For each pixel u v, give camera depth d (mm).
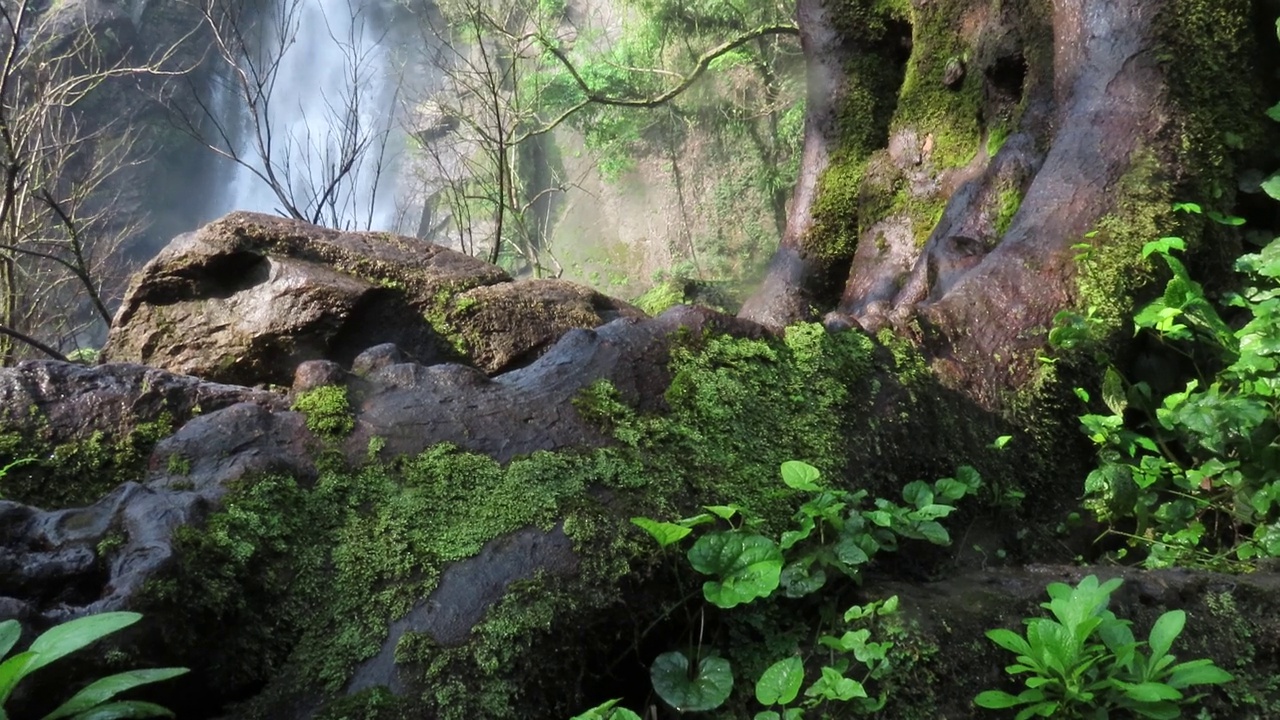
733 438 2344
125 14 15867
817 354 2646
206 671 1607
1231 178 3557
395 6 16141
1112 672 1794
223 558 1682
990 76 4895
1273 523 2617
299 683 1671
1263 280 3367
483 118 10953
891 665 1898
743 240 13148
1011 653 1979
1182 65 3570
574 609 1835
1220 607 2148
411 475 2010
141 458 2135
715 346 2535
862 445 2492
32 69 9844
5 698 1318
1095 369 3064
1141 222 3305
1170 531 2697
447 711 1656
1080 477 2939
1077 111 3678
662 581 1961
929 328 3053
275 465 1910
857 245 5711
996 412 2918
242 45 8195
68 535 1621
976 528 2600
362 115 15633
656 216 14055
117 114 15586
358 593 1793
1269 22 3820
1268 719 1943
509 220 13539
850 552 2029
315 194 7984
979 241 4145
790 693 1737
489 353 3404
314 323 3115
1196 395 2828
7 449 2045
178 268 3256
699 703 1787
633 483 2094
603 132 12289
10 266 6594
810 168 6055
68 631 1266
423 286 3414
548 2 11883
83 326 9609
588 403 2270
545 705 1757
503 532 1915
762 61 11578
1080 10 3791
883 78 5938
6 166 6242
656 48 11570
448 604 1783
